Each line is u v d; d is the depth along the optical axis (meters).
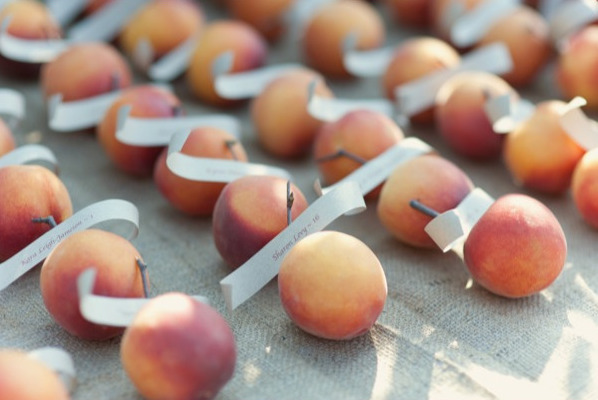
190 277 0.77
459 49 1.02
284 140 0.89
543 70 1.02
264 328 0.72
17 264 0.74
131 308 0.68
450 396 0.68
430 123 0.95
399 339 0.71
